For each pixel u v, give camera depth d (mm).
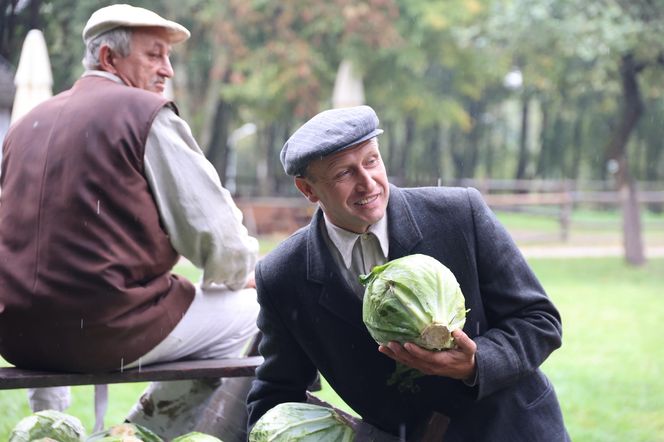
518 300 3354
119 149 4242
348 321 3400
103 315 4172
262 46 30859
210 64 31688
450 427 3400
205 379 4668
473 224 3402
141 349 4320
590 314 14094
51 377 4215
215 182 4422
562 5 21781
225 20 28672
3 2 8836
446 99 34375
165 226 4391
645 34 21078
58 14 10117
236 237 4457
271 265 3518
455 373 3057
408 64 30188
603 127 51281
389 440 3533
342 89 20672
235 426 4426
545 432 3396
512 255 3404
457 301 2980
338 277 3377
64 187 4230
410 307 2924
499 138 63406
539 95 47906
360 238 3336
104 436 3332
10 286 4234
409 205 3396
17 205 4352
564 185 31188
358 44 29078
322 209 3379
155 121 4332
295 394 3758
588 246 27641
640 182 51562
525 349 3275
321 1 28719
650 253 26422
